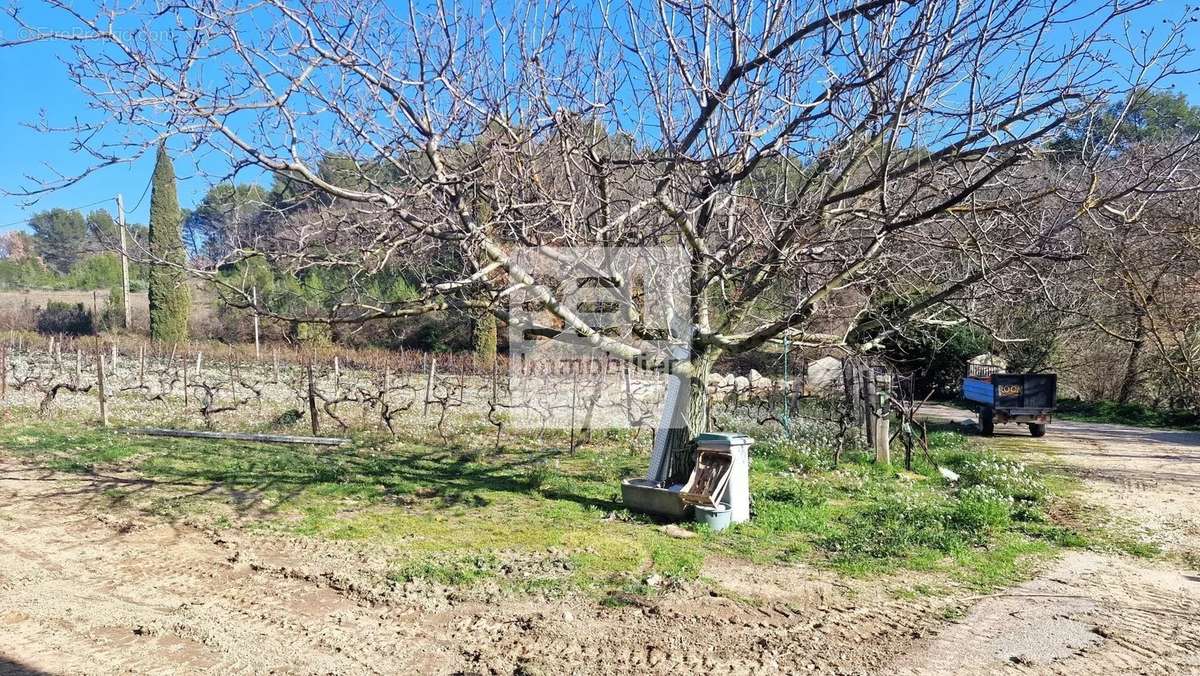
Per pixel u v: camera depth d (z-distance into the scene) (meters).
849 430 12.20
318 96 5.39
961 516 7.68
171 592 5.30
